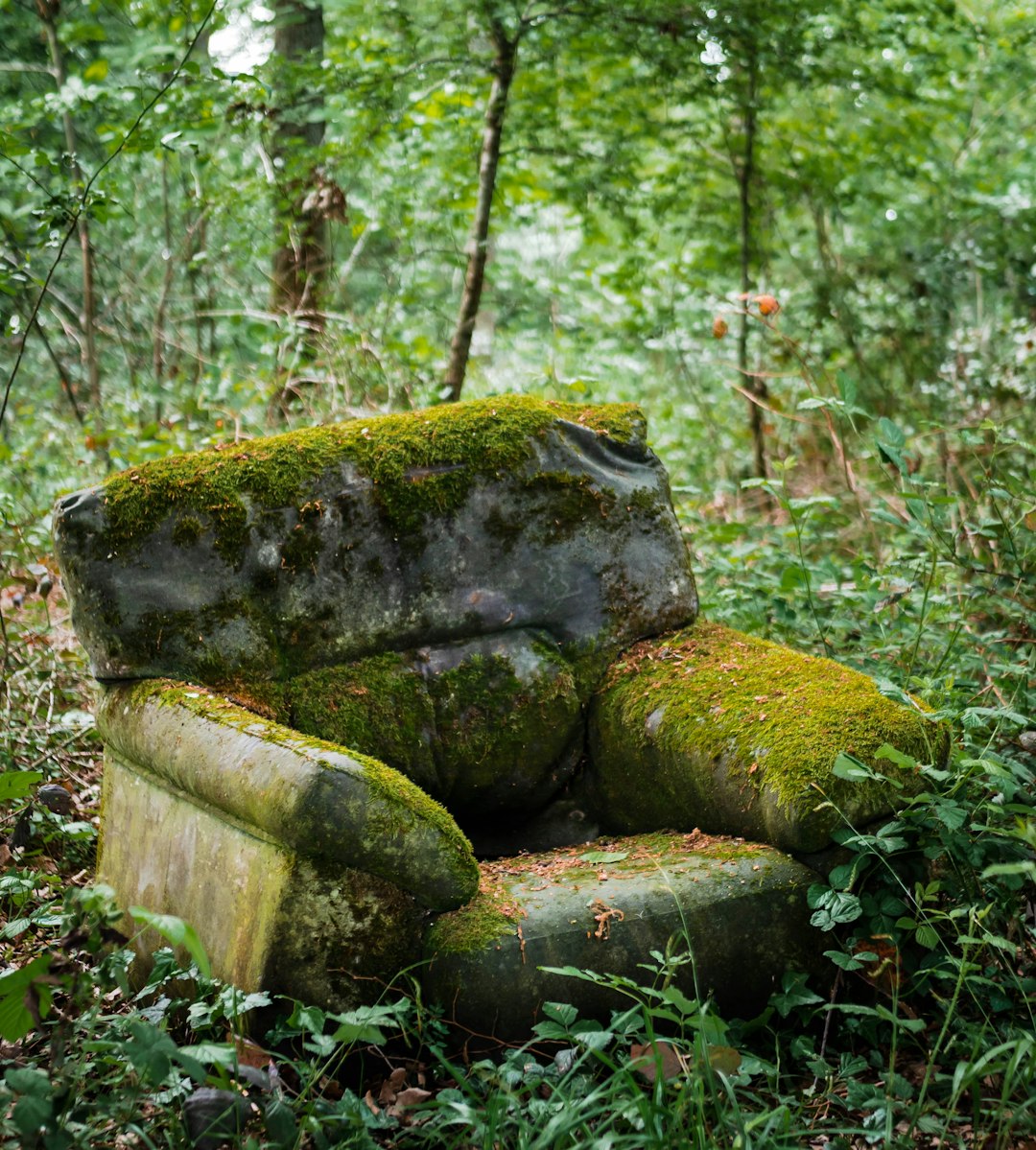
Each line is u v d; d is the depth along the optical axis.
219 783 2.48
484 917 2.43
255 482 3.08
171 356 7.96
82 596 2.95
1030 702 3.46
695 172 8.26
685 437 7.92
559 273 9.73
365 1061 2.39
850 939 2.51
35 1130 1.87
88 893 1.97
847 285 8.45
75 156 4.55
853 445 6.95
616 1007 2.43
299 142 6.44
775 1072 2.33
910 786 2.56
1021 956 2.65
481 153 7.33
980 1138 2.14
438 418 3.30
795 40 6.99
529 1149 2.05
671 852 2.76
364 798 2.31
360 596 3.13
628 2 6.60
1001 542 3.75
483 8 6.41
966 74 8.98
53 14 6.30
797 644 4.27
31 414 6.66
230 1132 2.00
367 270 8.44
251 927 2.38
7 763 3.73
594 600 3.32
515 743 3.20
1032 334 6.97
